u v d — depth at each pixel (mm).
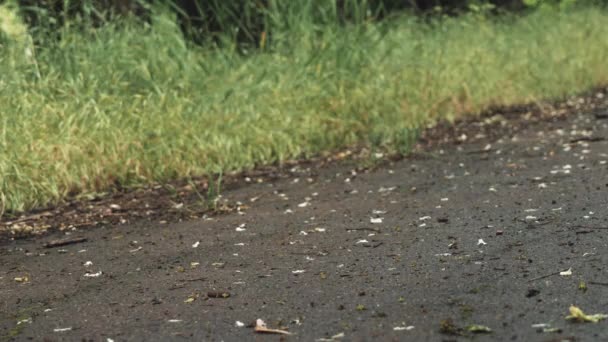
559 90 17000
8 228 8523
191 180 10578
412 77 14219
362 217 7820
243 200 9273
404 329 4742
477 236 6691
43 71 10977
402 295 5344
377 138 12367
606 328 4504
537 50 17734
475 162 10562
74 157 10086
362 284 5652
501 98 15844
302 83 12633
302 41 13609
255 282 5906
